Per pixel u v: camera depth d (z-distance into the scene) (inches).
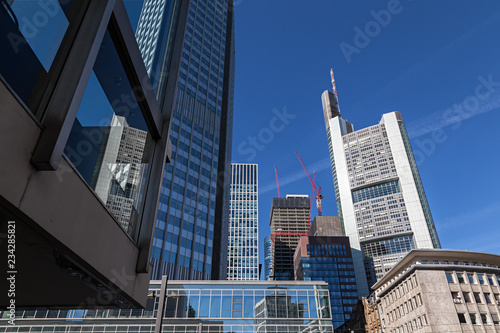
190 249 2837.1
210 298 1795.0
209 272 2910.9
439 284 2527.1
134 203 360.2
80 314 1681.8
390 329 2940.5
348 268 6545.3
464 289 2532.0
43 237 205.3
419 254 3105.3
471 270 2635.3
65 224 218.1
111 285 298.8
